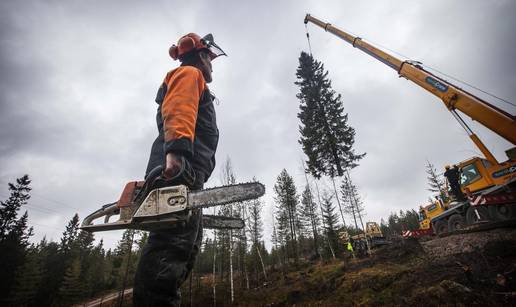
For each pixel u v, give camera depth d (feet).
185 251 3.83
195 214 4.24
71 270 141.49
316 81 86.53
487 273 23.75
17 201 138.31
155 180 3.74
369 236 81.56
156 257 3.65
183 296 94.84
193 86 4.23
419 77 35.60
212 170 5.16
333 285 46.75
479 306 19.71
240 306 67.56
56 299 130.31
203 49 5.56
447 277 26.45
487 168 34.96
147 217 3.39
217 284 108.58
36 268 122.31
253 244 123.95
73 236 181.57
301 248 149.59
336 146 76.33
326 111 81.66
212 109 5.18
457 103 30.73
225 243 115.03
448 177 40.68
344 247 97.66
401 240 51.57
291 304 50.14
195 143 4.55
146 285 3.49
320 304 40.65
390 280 34.14
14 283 117.80
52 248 199.00
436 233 48.67
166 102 4.03
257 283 98.02
